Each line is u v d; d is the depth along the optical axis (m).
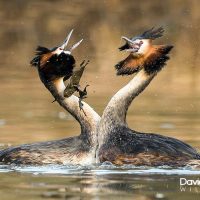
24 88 26.09
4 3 38.72
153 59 15.96
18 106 23.09
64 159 15.07
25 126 19.77
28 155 15.11
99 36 32.66
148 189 12.52
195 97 24.34
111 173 13.91
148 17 35.16
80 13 36.56
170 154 14.56
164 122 20.25
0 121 20.52
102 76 27.06
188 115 21.36
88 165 14.83
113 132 15.41
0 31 34.34
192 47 31.19
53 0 39.16
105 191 12.40
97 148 15.34
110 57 29.69
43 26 34.81
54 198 11.91
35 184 12.97
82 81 26.27
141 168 14.36
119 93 15.80
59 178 13.52
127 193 12.22
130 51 15.91
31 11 37.41
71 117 21.34
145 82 15.97
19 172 14.12
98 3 38.31
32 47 31.98
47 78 15.89
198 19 33.97
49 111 22.28
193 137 17.98
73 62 15.90
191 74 28.06
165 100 23.97
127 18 35.38
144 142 14.94
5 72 28.69
